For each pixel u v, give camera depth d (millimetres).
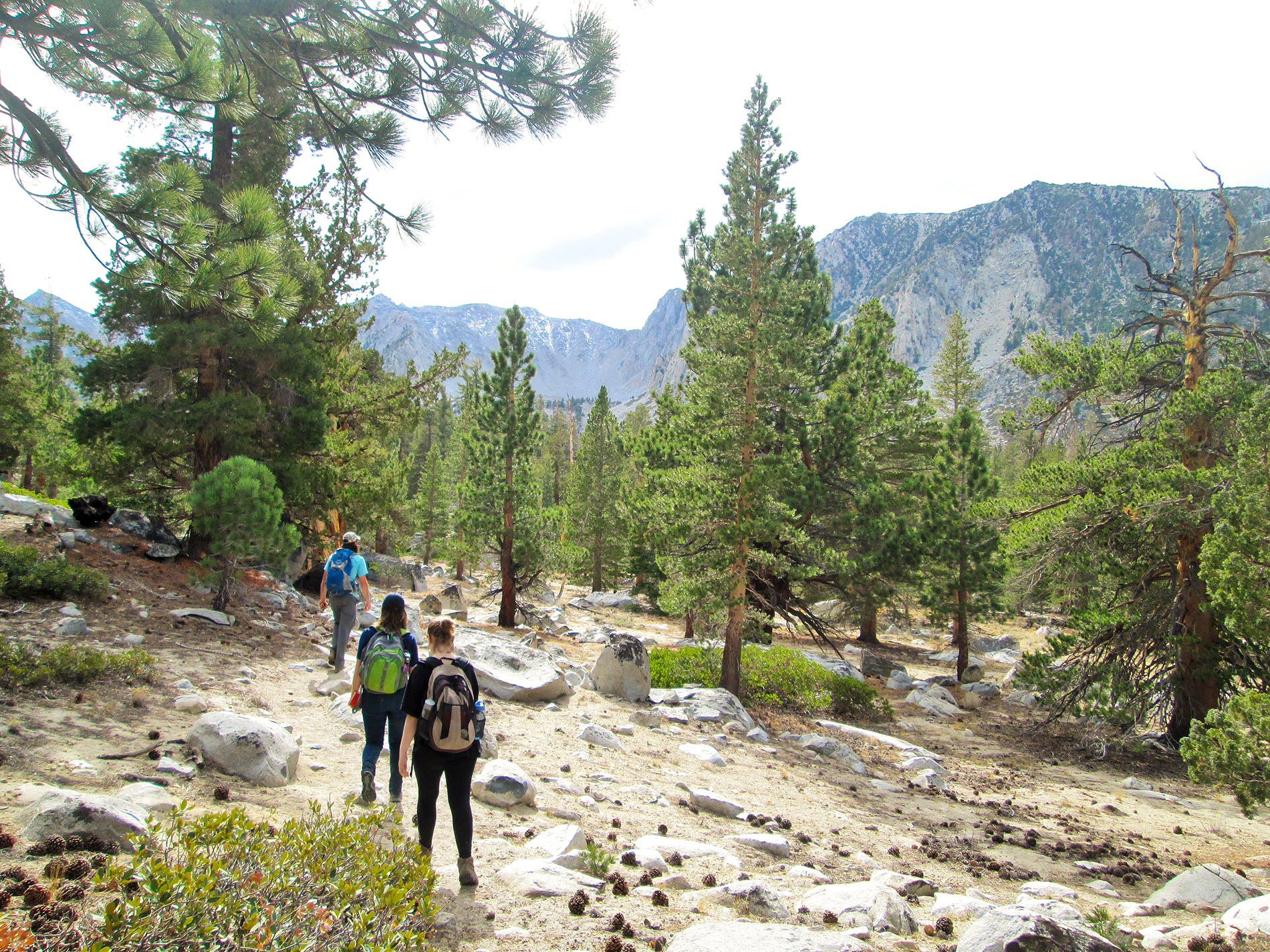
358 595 11078
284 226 7750
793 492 24812
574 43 6703
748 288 19734
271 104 7672
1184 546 17656
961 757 17328
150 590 13258
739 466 18562
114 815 4379
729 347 19094
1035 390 21406
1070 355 19734
